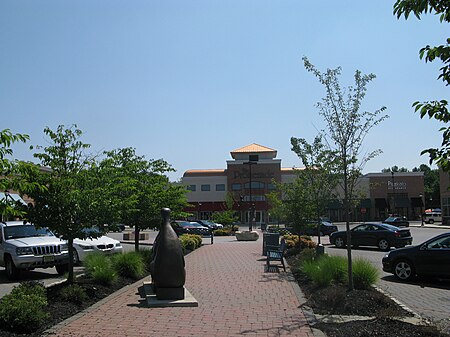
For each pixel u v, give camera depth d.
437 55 4.38
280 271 14.86
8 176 6.02
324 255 13.20
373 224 26.12
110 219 10.67
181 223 41.88
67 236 10.42
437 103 4.43
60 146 10.60
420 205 77.19
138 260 13.32
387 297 9.38
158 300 9.47
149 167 17.95
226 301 9.84
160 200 17.34
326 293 9.63
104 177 11.01
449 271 12.59
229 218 49.56
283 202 22.16
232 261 18.28
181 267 9.70
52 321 7.96
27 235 15.27
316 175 19.44
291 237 24.89
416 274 13.20
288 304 9.48
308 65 10.98
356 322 7.59
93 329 7.41
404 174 78.38
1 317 7.12
